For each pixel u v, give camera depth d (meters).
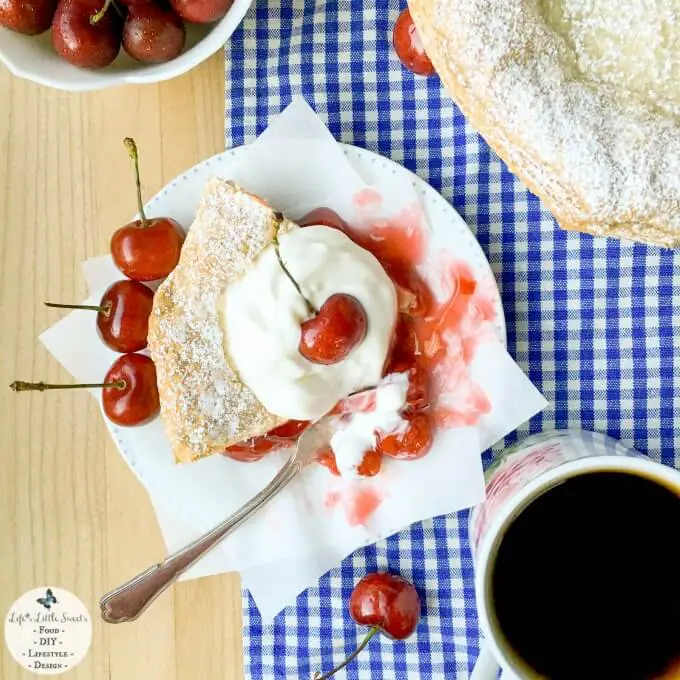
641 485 0.41
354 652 0.47
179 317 0.45
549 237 0.47
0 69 0.49
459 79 0.39
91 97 0.49
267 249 0.44
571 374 0.47
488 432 0.46
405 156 0.47
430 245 0.46
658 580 0.42
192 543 0.45
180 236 0.46
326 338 0.42
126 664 0.49
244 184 0.46
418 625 0.48
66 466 0.49
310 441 0.46
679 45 0.38
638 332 0.46
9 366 0.49
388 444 0.45
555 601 0.42
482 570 0.41
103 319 0.46
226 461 0.47
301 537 0.46
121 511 0.49
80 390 0.49
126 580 0.49
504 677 0.44
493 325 0.46
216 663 0.49
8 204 0.49
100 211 0.49
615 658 0.41
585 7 0.38
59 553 0.49
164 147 0.49
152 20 0.44
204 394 0.45
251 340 0.44
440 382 0.46
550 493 0.41
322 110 0.47
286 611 0.48
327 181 0.46
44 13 0.44
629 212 0.38
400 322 0.46
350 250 0.44
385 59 0.47
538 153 0.38
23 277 0.49
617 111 0.38
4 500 0.49
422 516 0.46
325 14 0.47
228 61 0.48
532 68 0.38
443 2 0.38
